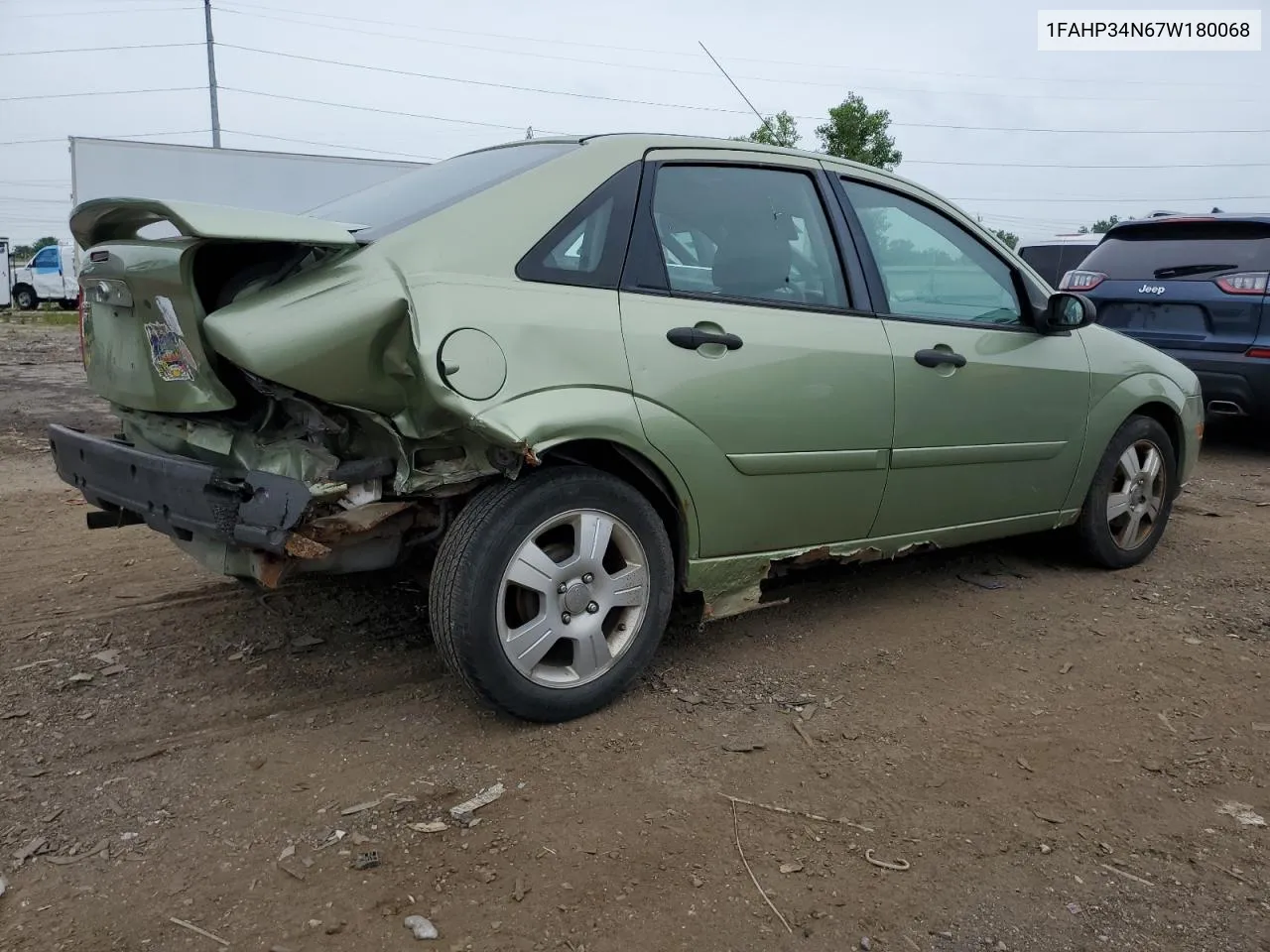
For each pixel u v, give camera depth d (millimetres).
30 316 30062
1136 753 3068
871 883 2396
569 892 2316
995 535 4344
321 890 2305
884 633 3990
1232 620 4219
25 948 2098
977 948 2191
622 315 3055
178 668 3486
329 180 17312
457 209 2924
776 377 3350
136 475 2953
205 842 2479
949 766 2953
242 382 2746
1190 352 7672
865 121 20328
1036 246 13758
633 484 3320
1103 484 4676
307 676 3438
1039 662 3736
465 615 2861
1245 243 7504
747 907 2289
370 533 2924
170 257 2643
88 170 15828
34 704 3199
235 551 2838
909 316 3842
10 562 4652
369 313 2574
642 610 3221
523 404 2779
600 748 2984
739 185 3514
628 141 3309
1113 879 2449
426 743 2994
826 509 3629
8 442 8039
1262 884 2447
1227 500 6562
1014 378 4129
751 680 3500
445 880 2348
